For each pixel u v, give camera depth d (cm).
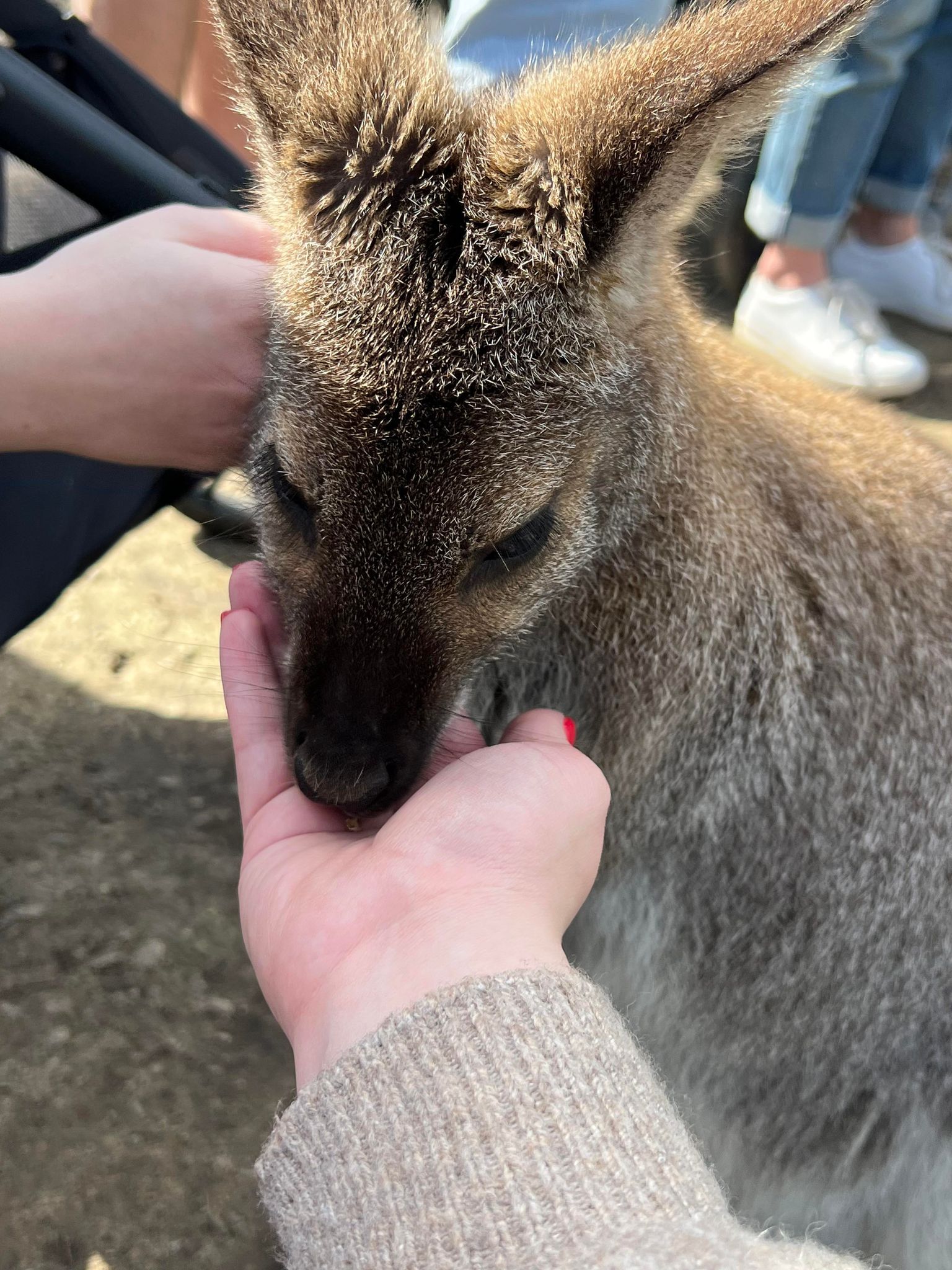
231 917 45
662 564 35
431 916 21
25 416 33
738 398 38
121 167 39
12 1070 39
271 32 31
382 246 28
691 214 30
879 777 37
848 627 37
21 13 44
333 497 28
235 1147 38
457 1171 16
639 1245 14
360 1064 18
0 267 43
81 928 44
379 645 28
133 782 50
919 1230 38
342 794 28
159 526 65
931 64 79
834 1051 38
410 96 30
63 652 56
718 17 29
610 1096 17
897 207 88
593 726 37
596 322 29
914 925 37
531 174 28
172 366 33
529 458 28
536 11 45
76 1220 35
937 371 86
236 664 32
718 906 38
